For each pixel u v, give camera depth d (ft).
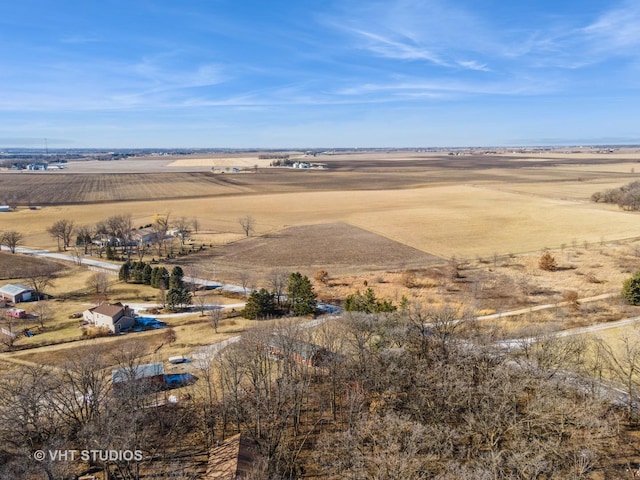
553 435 132.36
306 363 183.21
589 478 123.95
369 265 401.08
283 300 304.91
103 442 128.67
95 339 245.86
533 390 153.79
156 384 182.19
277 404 155.12
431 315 212.64
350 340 185.06
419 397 148.25
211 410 166.30
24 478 123.85
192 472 136.98
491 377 149.18
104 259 431.43
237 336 242.99
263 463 128.67
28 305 305.32
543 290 319.47
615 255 403.54
